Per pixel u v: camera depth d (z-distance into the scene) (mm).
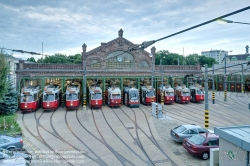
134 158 13805
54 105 29250
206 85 17984
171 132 17188
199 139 14148
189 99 36281
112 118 25094
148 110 30422
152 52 37719
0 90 21750
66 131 19609
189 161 13430
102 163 13039
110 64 36250
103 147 15672
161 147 15773
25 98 27984
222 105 34750
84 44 34688
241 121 23891
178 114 27641
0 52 21984
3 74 21766
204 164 12984
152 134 18828
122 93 36656
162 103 32875
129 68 36969
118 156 14109
